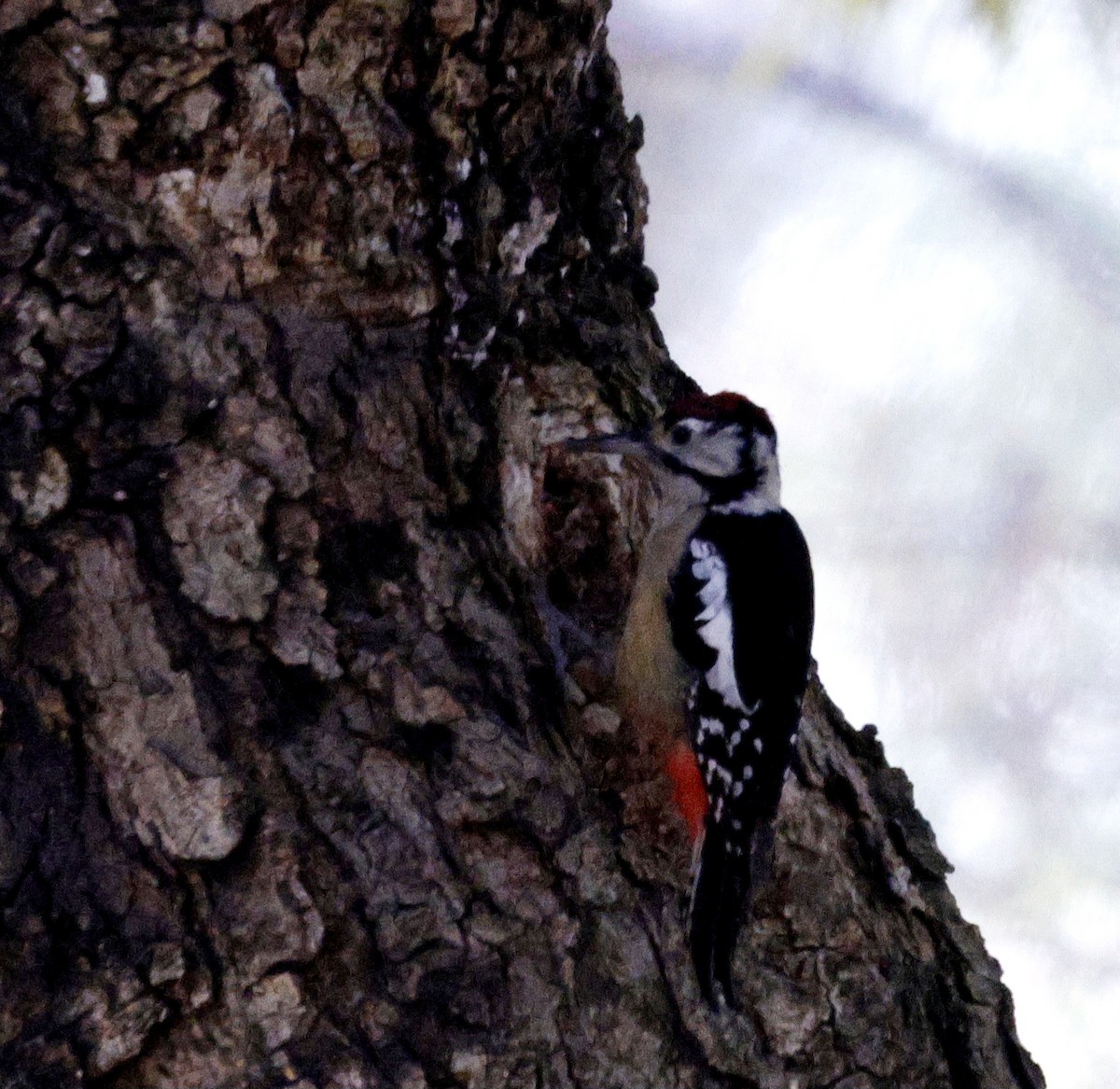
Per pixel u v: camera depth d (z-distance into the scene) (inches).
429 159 281.4
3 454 247.0
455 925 252.2
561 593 327.6
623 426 330.3
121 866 240.4
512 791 262.2
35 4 254.2
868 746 336.2
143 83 258.4
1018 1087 314.0
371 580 267.4
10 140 254.5
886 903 313.7
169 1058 236.5
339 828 250.7
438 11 274.2
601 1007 262.2
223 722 249.3
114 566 249.4
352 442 271.6
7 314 249.9
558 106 303.1
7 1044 230.5
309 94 267.3
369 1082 241.1
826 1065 290.4
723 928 282.0
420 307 280.8
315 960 243.6
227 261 265.7
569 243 327.3
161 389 257.6
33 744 241.3
